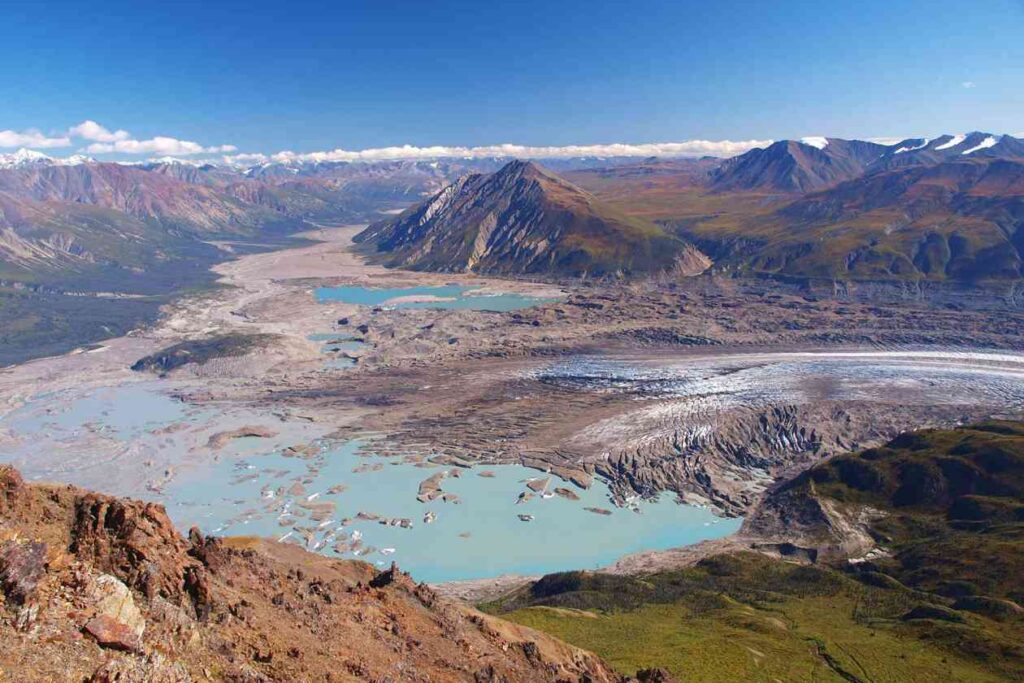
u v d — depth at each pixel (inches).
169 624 1496.1
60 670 1172.5
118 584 1448.1
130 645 1306.6
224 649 1547.7
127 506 1708.9
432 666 2055.9
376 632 2127.2
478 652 2358.5
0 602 1243.2
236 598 1830.7
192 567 1745.8
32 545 1352.1
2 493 1572.3
